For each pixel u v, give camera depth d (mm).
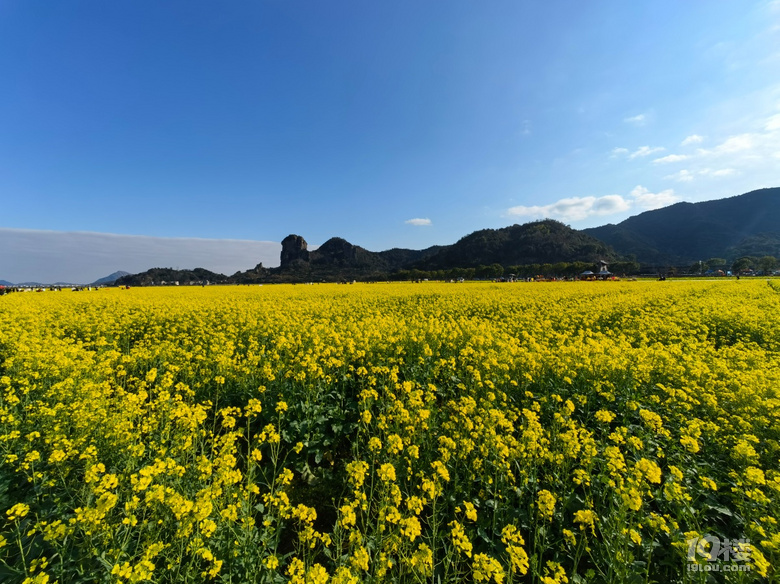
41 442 5418
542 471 5047
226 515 3537
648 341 12430
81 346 10648
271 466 5844
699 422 5445
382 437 5855
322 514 5117
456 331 11289
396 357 9328
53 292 34188
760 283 38844
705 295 25391
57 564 3342
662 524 3477
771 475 4594
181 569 3410
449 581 3518
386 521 3955
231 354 9000
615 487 3984
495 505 4266
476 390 7375
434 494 3881
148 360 9828
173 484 4367
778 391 6805
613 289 31688
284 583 3533
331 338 10234
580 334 12453
